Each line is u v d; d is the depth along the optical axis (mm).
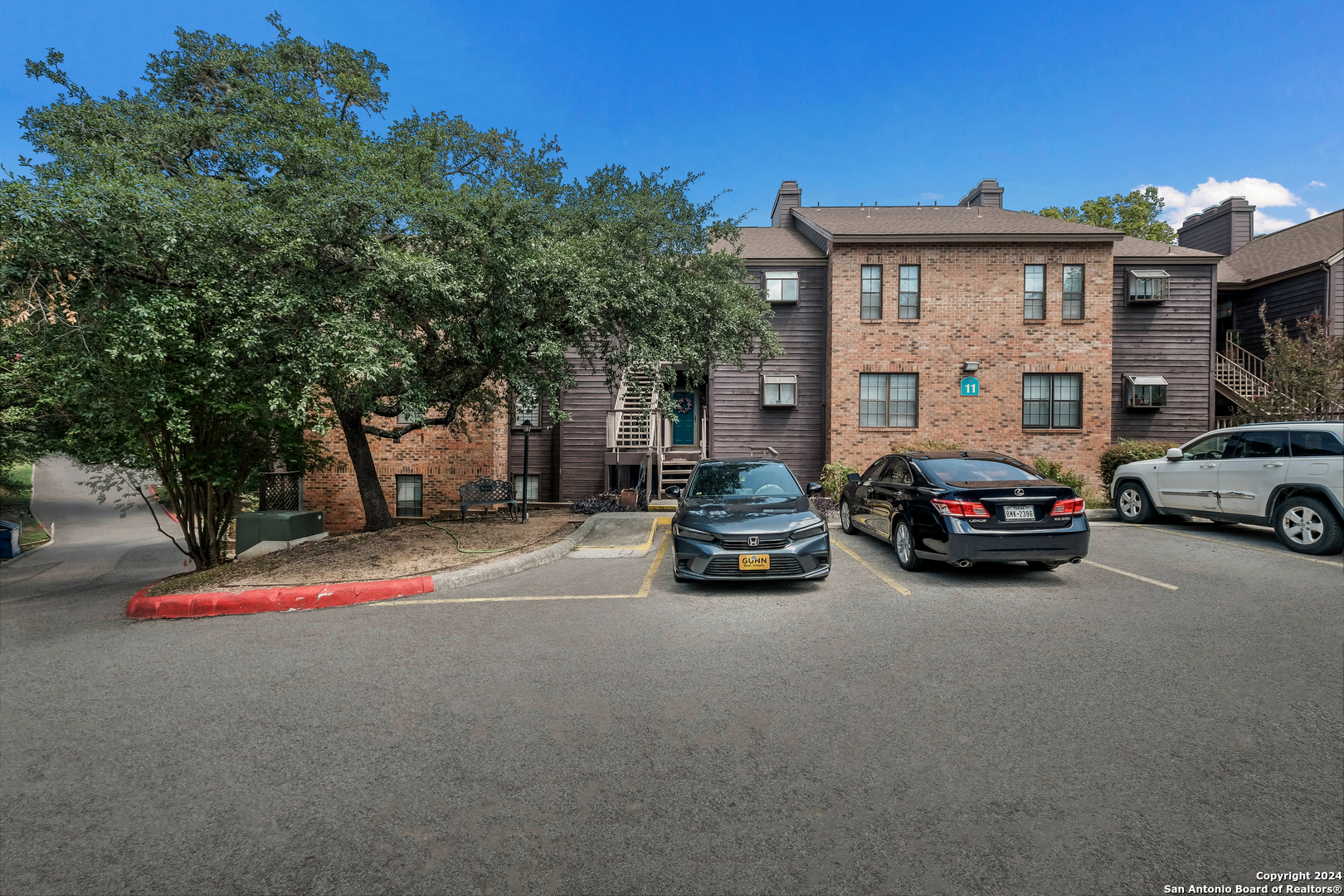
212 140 8258
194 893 2352
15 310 6801
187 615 6797
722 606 6340
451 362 10391
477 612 6301
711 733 3553
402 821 2771
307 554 9086
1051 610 6012
